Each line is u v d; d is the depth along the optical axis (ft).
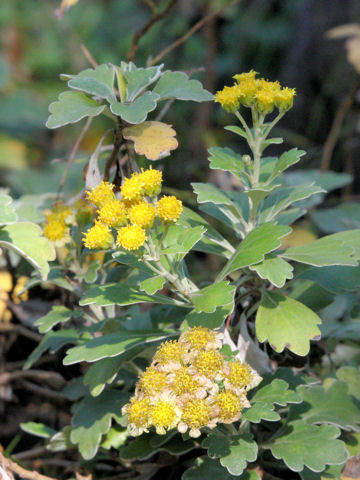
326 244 1.44
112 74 1.50
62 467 1.79
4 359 1.93
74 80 1.46
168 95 1.49
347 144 2.89
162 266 1.39
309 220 2.47
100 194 1.37
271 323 1.41
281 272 1.37
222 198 1.47
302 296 1.63
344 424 1.47
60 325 1.76
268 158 1.60
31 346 1.96
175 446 1.51
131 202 1.36
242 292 1.61
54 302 1.94
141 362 1.64
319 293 1.62
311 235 2.31
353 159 3.01
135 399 1.36
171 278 1.40
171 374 1.34
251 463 1.52
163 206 1.34
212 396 1.33
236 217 1.51
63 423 1.92
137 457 1.51
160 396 1.33
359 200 2.84
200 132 2.91
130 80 1.50
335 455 1.40
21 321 1.93
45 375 1.88
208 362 1.34
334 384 1.54
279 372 1.53
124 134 1.48
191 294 1.40
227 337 1.46
